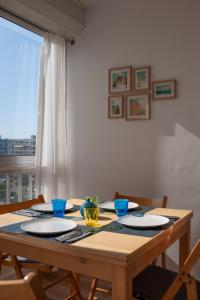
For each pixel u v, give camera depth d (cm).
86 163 315
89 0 304
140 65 289
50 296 238
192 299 134
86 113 315
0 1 248
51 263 135
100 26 309
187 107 268
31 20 282
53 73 303
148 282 161
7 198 277
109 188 303
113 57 302
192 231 263
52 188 296
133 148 292
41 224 151
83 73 318
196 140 264
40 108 289
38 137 288
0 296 77
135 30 292
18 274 188
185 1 270
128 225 151
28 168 296
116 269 118
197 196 263
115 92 299
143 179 286
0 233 144
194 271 257
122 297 117
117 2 301
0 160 268
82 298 221
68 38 324
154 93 281
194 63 266
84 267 126
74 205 210
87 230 146
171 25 276
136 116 289
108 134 304
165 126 277
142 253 124
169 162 275
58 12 283
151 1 285
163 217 166
